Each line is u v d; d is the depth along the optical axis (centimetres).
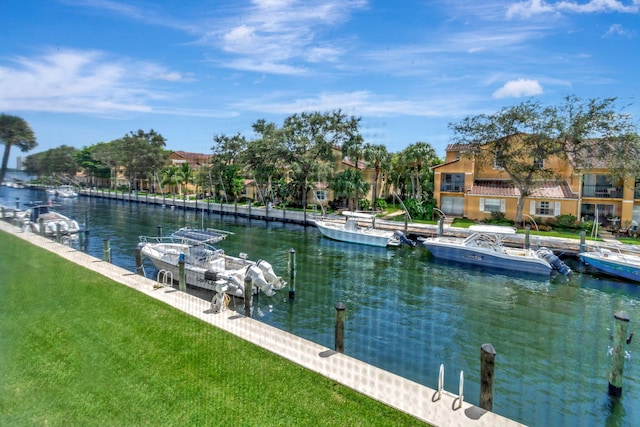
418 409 566
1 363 484
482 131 2867
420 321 1226
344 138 3244
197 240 1595
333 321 1199
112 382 550
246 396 566
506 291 1567
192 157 4272
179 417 500
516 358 986
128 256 1902
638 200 2820
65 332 611
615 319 811
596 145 2661
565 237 2472
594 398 812
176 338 737
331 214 3419
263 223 3388
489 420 549
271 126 4266
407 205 3262
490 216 3092
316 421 522
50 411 462
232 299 1371
